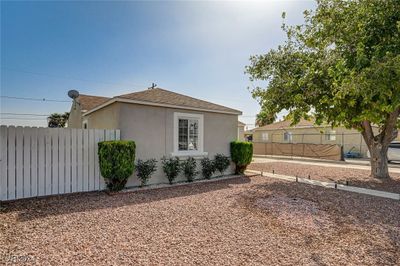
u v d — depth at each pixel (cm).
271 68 1053
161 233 432
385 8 713
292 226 473
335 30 840
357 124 1088
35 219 507
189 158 988
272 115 1073
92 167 802
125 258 336
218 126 1115
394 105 687
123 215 535
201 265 319
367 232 445
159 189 825
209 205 621
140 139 876
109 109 931
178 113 977
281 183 945
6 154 664
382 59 648
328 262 331
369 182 964
